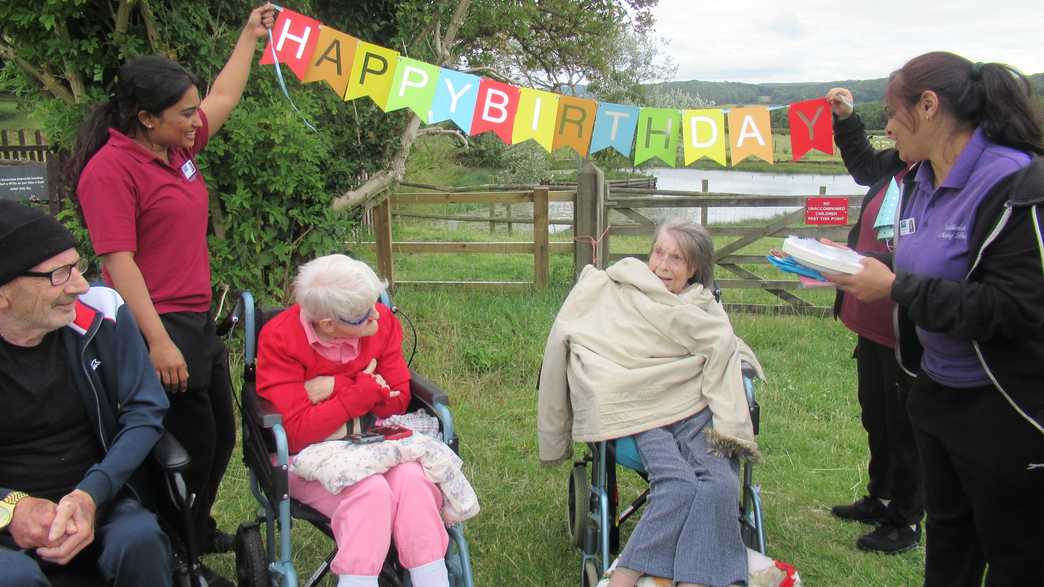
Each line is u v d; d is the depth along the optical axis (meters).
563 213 18.02
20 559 1.93
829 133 3.20
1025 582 2.17
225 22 5.03
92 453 2.31
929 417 2.28
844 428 4.54
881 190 3.03
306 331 2.63
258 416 2.50
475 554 3.22
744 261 7.35
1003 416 2.07
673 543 2.47
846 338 6.33
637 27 15.17
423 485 2.45
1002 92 2.04
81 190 2.52
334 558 2.35
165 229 2.63
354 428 2.67
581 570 3.00
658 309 2.90
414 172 14.72
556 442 3.00
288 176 4.99
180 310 2.71
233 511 3.50
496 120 3.17
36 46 4.45
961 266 2.10
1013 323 1.94
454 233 12.40
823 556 3.22
